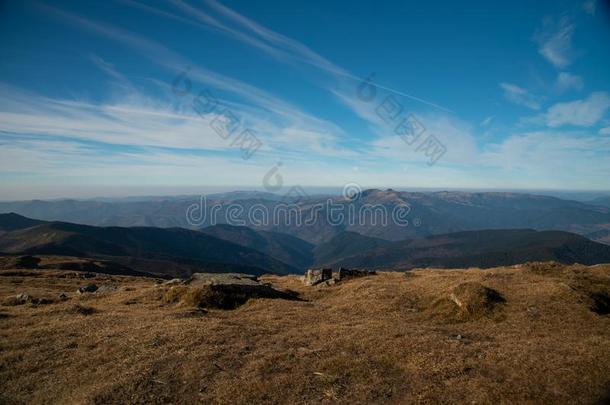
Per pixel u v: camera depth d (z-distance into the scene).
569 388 15.48
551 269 40.50
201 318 28.02
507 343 21.44
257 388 16.55
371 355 20.17
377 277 46.75
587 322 25.36
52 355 20.50
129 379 17.22
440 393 15.80
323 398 15.96
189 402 15.62
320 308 33.94
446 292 33.50
